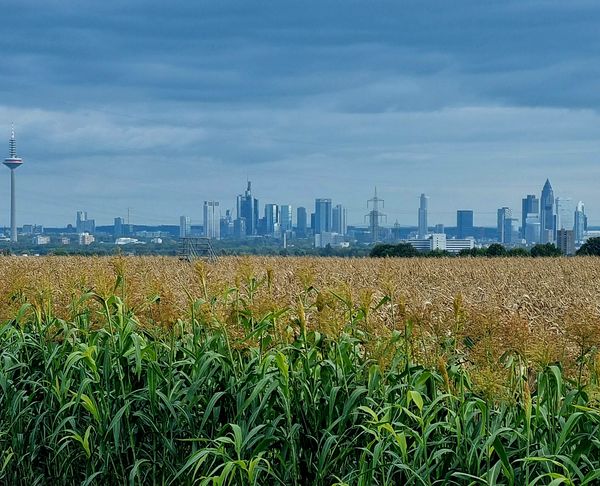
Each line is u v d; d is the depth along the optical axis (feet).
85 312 34.58
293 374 27.94
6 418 32.40
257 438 26.37
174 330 32.71
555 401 24.00
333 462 26.12
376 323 30.78
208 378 28.45
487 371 23.90
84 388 29.45
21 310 33.91
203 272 33.14
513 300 77.10
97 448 29.45
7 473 31.63
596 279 117.29
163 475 28.40
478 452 23.94
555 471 23.06
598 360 24.45
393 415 26.40
